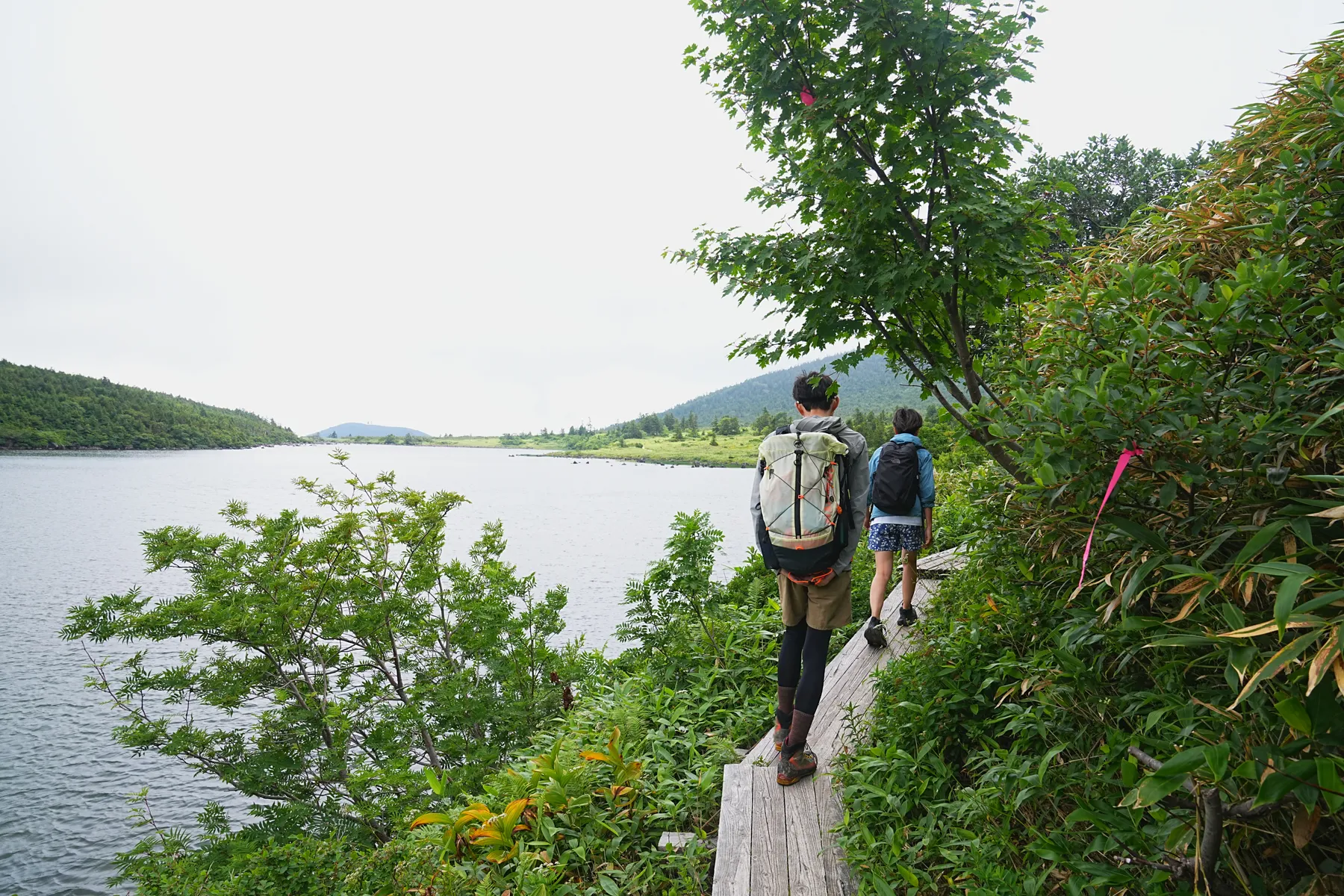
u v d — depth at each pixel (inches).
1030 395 85.4
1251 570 48.8
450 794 296.4
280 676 375.9
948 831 96.6
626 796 135.2
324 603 398.0
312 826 312.7
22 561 1797.5
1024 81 134.4
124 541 2183.8
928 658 126.6
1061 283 107.9
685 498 3722.9
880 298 143.6
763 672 201.6
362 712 384.5
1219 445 61.2
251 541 411.2
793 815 112.3
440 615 427.2
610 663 266.5
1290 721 42.8
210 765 348.8
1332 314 59.3
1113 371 68.8
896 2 133.3
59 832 586.9
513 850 122.1
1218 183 92.2
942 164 144.7
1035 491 76.2
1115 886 65.0
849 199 149.2
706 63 158.4
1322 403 61.5
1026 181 148.8
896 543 179.3
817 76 148.9
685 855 114.5
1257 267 62.3
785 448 121.3
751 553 316.5
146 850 291.9
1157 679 75.0
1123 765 58.3
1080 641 80.8
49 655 1066.7
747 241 158.6
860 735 127.1
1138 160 775.7
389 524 427.5
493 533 477.4
